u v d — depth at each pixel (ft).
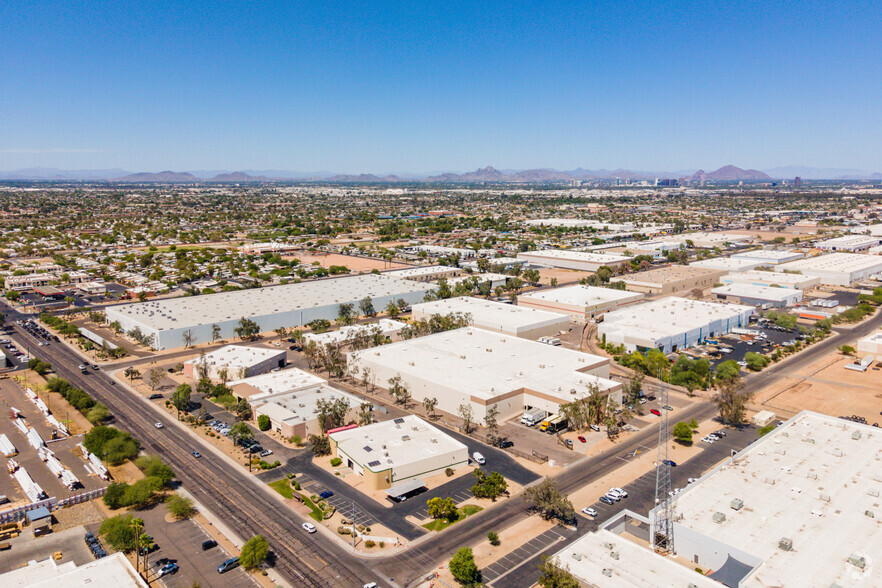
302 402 436.35
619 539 255.09
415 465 338.75
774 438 342.44
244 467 357.20
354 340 588.09
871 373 527.81
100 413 419.54
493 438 394.73
